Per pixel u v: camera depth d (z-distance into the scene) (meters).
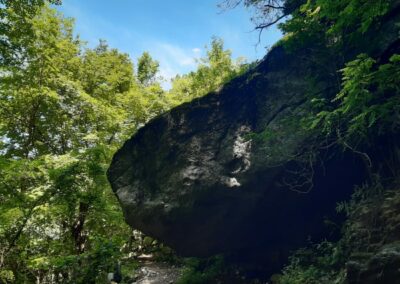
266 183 9.84
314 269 8.41
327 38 9.37
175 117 11.55
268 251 11.30
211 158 10.64
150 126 11.91
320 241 10.29
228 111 11.20
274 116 10.37
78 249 12.84
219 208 10.34
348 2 6.62
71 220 12.41
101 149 10.22
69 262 7.27
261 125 10.48
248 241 11.21
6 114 14.75
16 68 13.40
